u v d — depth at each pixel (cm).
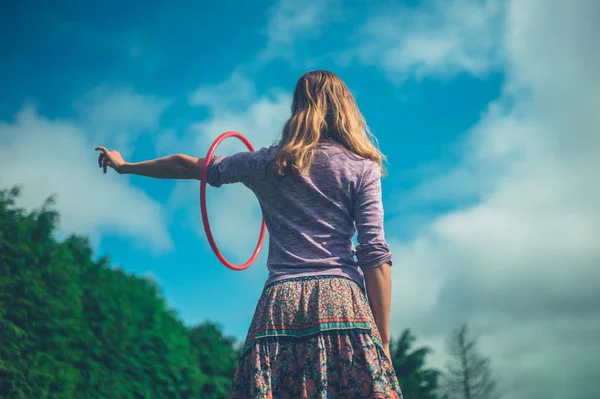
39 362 1867
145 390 2422
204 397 3122
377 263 215
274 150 228
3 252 1862
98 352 2152
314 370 198
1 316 1803
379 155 235
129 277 2900
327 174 222
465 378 5434
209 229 282
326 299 205
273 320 206
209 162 239
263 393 197
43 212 2019
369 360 199
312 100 233
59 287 2003
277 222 223
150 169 248
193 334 3516
